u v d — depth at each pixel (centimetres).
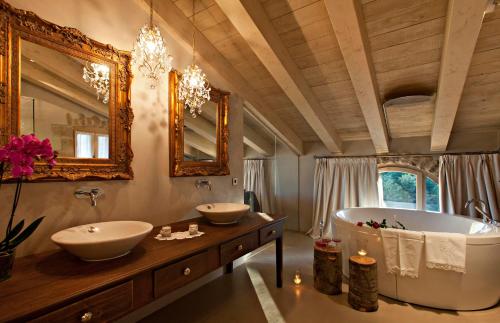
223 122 280
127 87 188
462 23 183
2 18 133
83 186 165
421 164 374
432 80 261
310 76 288
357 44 218
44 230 148
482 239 208
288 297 236
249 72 299
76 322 98
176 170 224
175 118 224
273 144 450
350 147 431
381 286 239
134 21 197
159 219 212
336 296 238
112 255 131
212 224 215
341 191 428
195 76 221
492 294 214
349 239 270
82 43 165
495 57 223
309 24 223
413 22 205
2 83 133
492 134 334
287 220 479
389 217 362
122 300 114
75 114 162
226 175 286
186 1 214
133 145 194
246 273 288
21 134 139
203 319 202
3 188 134
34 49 145
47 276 112
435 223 330
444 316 207
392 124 360
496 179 319
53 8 153
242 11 201
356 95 296
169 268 137
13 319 82
